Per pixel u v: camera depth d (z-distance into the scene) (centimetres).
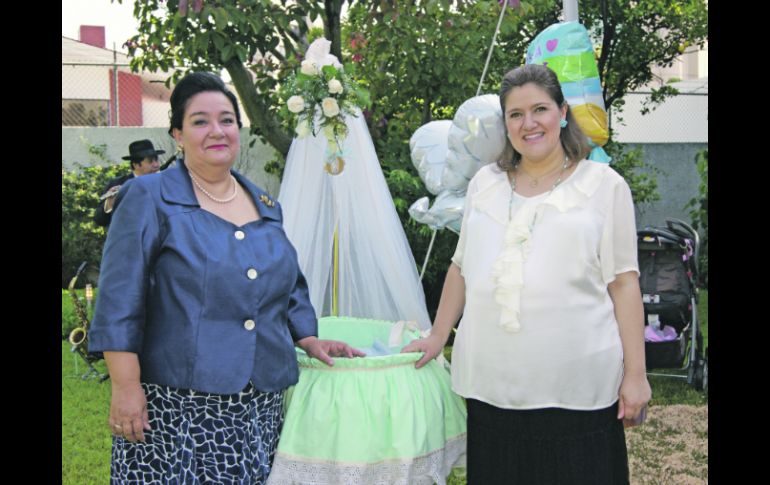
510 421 213
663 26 727
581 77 278
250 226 217
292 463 222
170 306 202
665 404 449
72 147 788
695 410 436
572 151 217
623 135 939
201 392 202
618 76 747
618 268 211
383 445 223
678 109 945
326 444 222
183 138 212
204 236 206
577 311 205
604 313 210
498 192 224
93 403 454
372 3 488
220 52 454
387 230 296
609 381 209
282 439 224
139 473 206
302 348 241
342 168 286
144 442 206
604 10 568
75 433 404
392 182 520
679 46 741
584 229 205
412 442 223
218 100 209
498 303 209
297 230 292
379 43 496
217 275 203
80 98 921
